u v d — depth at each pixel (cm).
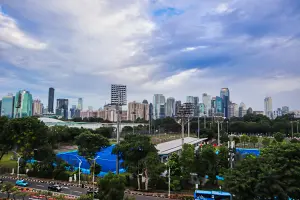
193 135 18138
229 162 6044
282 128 18550
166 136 17238
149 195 5534
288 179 3844
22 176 7362
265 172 3766
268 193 3747
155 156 5975
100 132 15538
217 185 6166
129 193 5684
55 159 7550
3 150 7719
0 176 7294
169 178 5641
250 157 4550
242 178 3962
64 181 6950
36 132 7450
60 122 19062
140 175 6431
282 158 3956
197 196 4794
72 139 14088
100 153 12375
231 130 19800
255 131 19425
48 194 5162
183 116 10719
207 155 5997
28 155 7475
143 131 18875
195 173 6047
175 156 6506
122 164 6431
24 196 4803
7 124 7431
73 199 4747
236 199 4031
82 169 7775
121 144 6594
